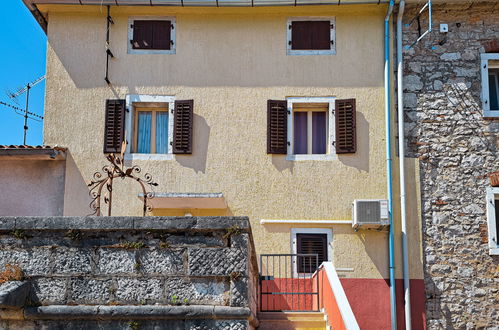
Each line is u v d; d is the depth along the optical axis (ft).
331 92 41.91
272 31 42.86
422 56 41.96
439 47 42.06
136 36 42.98
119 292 20.44
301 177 40.70
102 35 42.93
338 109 41.42
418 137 40.96
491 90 42.39
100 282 20.52
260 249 39.73
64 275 20.58
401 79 41.24
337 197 40.37
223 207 40.04
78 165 41.06
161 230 20.84
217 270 20.54
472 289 38.83
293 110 42.73
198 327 20.18
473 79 41.60
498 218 40.32
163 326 20.26
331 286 27.14
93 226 20.74
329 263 30.96
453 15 42.37
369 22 42.75
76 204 40.52
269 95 42.04
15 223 20.81
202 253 20.70
